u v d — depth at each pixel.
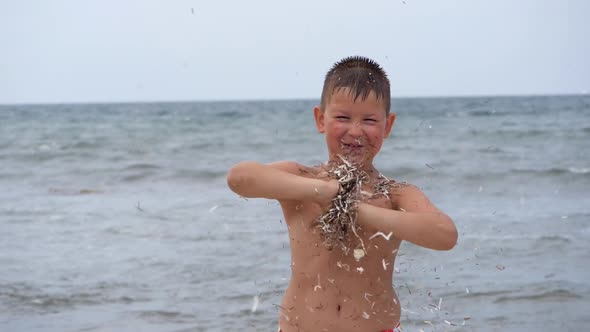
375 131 2.87
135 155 19.33
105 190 12.73
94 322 5.16
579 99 98.31
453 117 40.81
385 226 2.54
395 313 2.96
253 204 10.13
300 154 19.06
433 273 6.28
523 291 5.76
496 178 13.54
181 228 8.46
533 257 6.89
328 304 2.86
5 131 32.00
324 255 2.86
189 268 6.58
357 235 2.71
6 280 6.27
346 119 2.86
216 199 11.01
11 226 8.81
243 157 18.47
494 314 5.22
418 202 2.74
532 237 7.79
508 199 11.06
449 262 6.67
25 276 6.41
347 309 2.85
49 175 15.10
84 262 6.90
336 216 2.61
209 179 14.09
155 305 5.53
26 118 49.84
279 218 8.94
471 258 6.81
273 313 5.30
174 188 12.91
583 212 9.58
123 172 15.20
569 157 17.30
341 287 2.86
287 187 2.55
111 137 26.62
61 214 9.74
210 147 21.44
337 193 2.58
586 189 12.20
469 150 19.09
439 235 2.53
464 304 5.44
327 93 2.93
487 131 25.34
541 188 12.38
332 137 2.89
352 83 2.83
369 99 2.83
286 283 6.05
